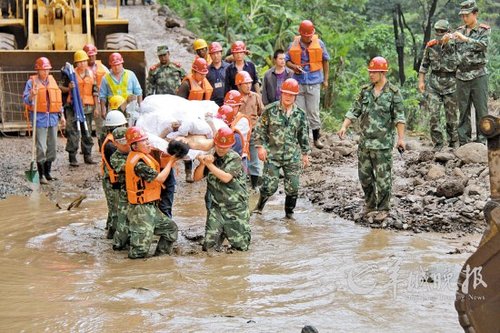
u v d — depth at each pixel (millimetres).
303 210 15117
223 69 18000
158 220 12156
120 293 10227
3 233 13680
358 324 8969
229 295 10094
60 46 24219
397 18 40719
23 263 11867
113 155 12344
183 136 12758
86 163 19656
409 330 8758
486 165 16453
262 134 14227
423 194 14875
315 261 11570
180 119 12852
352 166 18734
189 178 17672
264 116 14172
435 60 18938
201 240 13031
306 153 14375
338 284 10430
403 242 12562
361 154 13828
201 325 8984
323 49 19578
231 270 11227
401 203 14555
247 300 9883
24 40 26922
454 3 38906
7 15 27891
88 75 19875
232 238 12320
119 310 9562
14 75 22672
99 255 12312
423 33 39719
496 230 6000
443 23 18734
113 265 11695
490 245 6023
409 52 39656
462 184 14422
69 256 12258
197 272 11164
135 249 11992
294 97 14055
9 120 22797
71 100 19000
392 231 13359
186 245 12820
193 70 16906
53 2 24141
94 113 19688
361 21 37906
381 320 9078
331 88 31328
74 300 9977
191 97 16859
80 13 24719
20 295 10242
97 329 8930
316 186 16719
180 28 33656
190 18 35938
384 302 9680
